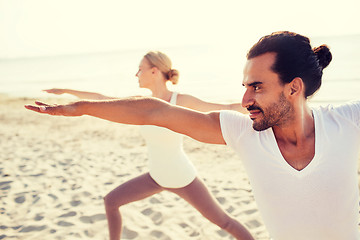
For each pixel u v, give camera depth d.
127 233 3.34
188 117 1.16
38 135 8.49
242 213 3.67
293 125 1.02
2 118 11.35
